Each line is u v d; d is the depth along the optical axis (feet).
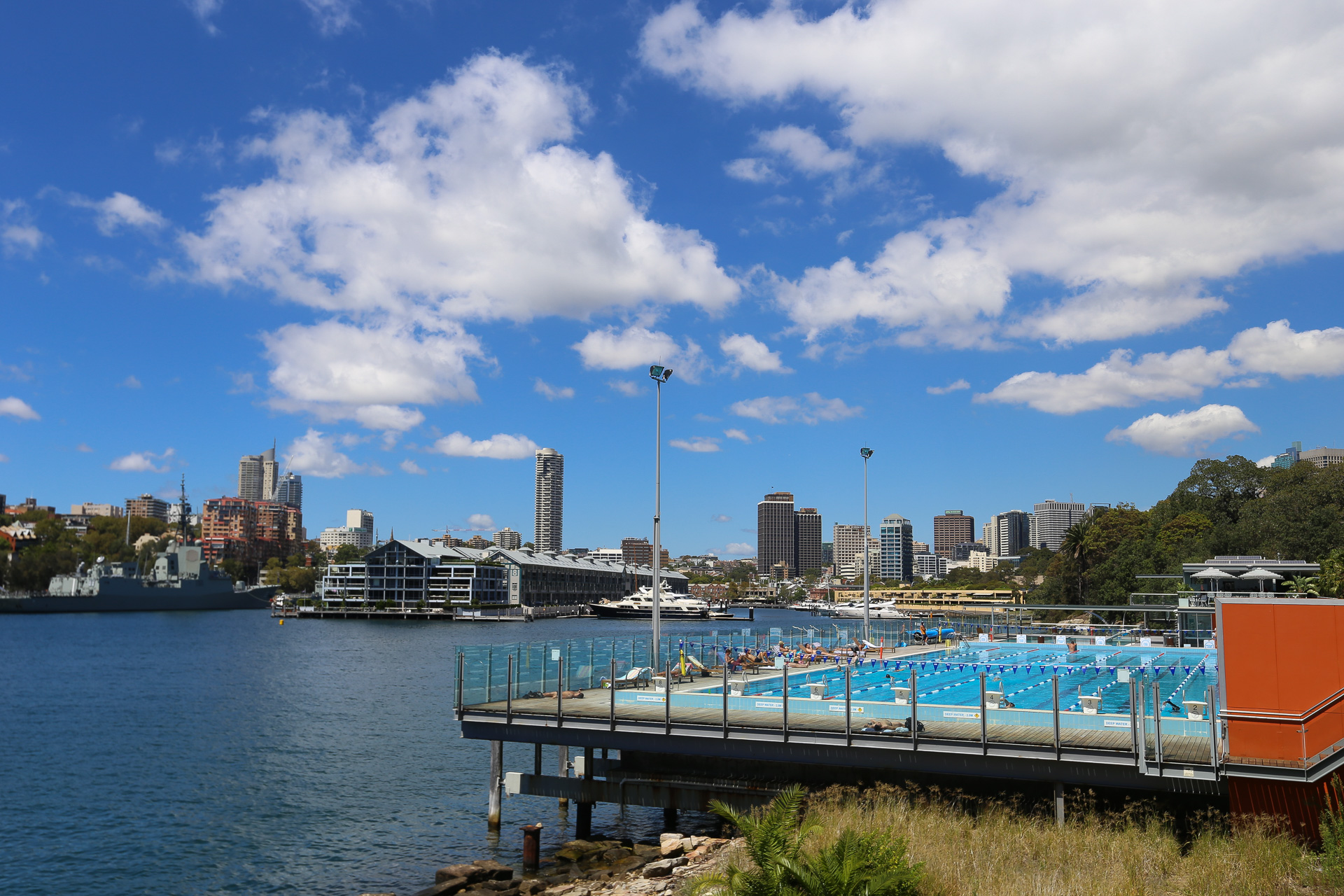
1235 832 53.52
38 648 417.28
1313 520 287.28
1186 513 388.16
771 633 137.69
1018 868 49.70
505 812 105.50
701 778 79.66
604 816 101.55
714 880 43.11
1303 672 55.93
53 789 122.83
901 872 40.63
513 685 88.48
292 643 451.94
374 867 85.61
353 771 132.36
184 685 256.73
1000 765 63.72
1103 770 60.49
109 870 87.25
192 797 116.57
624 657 105.70
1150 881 46.91
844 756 68.49
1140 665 137.49
